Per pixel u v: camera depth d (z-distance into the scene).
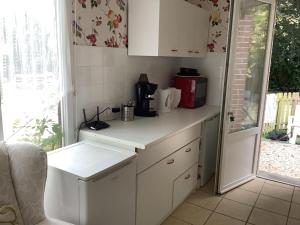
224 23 3.12
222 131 2.65
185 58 3.43
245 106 2.92
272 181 3.16
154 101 2.78
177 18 2.47
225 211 2.51
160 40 2.26
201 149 2.83
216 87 3.29
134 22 2.34
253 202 2.68
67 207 1.53
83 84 2.07
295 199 2.76
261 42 2.86
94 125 2.09
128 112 2.37
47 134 1.88
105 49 2.22
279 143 4.75
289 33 4.73
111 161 1.63
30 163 1.40
